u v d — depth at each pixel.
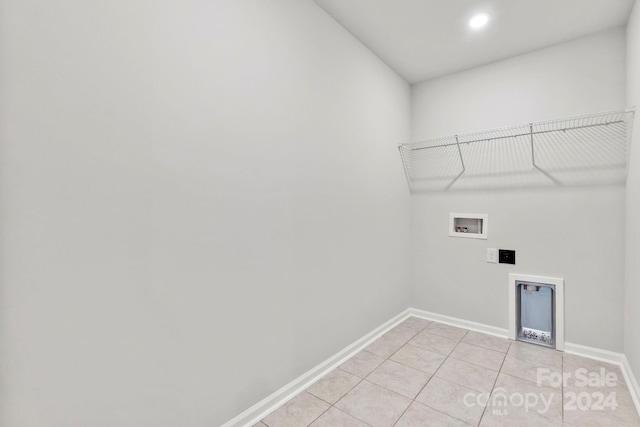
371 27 2.30
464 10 2.10
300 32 1.93
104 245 1.11
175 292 1.32
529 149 2.60
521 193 2.64
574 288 2.42
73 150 1.03
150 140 1.23
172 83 1.30
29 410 0.95
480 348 2.49
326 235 2.14
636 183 1.88
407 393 1.88
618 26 2.25
